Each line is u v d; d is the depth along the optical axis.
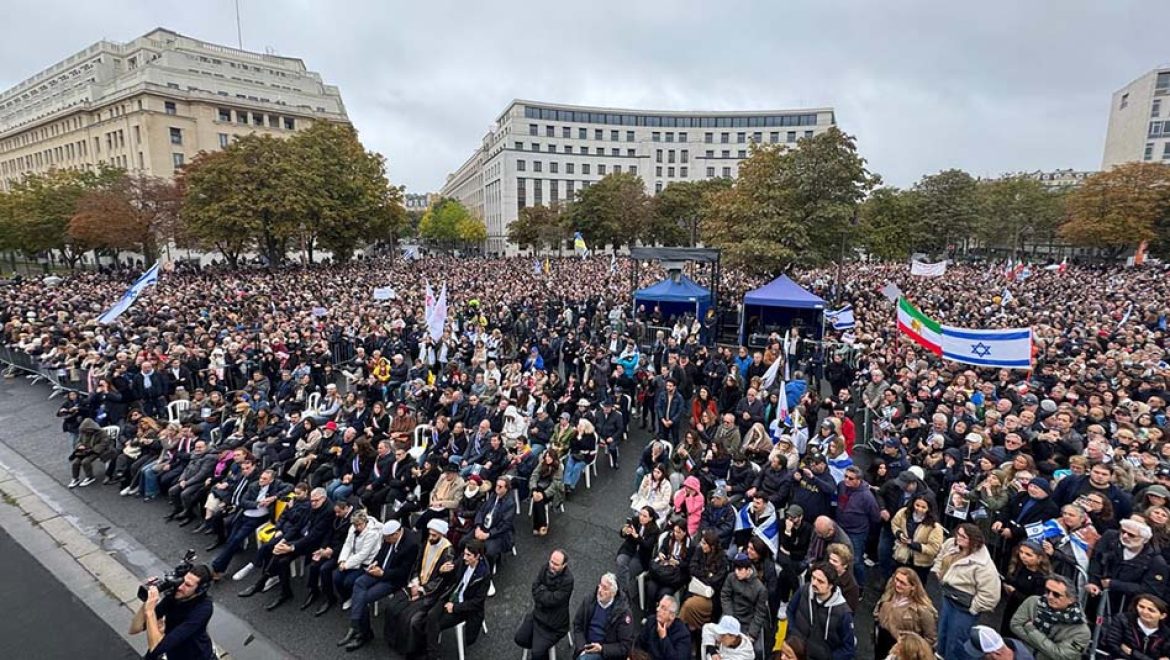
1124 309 22.31
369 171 52.53
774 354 14.12
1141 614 4.78
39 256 65.12
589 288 31.31
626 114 111.06
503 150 106.88
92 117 76.50
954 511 7.31
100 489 10.37
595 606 5.86
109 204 43.81
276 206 41.50
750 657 5.03
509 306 23.84
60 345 16.12
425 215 120.88
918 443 9.11
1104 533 5.79
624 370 14.65
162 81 71.94
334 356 18.58
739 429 10.80
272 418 11.16
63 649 6.46
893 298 23.47
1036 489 6.48
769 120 109.56
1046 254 74.06
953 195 57.72
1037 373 13.41
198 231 41.09
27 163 89.62
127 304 16.78
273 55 91.81
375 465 9.32
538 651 5.91
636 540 7.07
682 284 22.06
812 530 6.80
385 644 6.56
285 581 7.31
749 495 7.75
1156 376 11.98
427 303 17.88
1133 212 49.62
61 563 8.09
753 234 24.94
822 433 8.82
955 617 5.48
